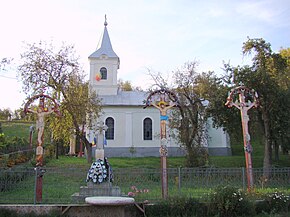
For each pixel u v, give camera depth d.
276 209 10.28
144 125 35.59
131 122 35.47
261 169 12.70
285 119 21.23
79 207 9.62
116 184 13.12
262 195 10.73
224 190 9.94
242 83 21.25
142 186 13.05
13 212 9.45
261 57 23.14
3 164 17.98
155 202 10.29
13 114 65.12
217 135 35.56
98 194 12.16
